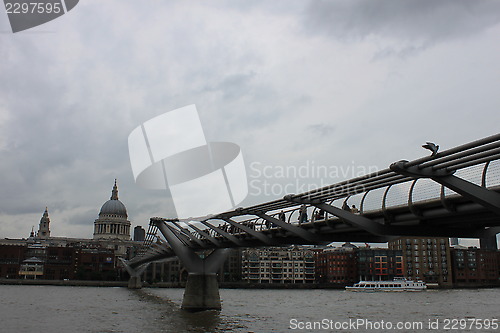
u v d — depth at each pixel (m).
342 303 81.25
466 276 186.00
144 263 133.12
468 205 24.80
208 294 58.66
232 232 53.94
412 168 21.84
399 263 181.50
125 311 59.03
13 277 184.75
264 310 62.03
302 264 192.25
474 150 19.64
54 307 65.00
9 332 39.28
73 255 194.50
